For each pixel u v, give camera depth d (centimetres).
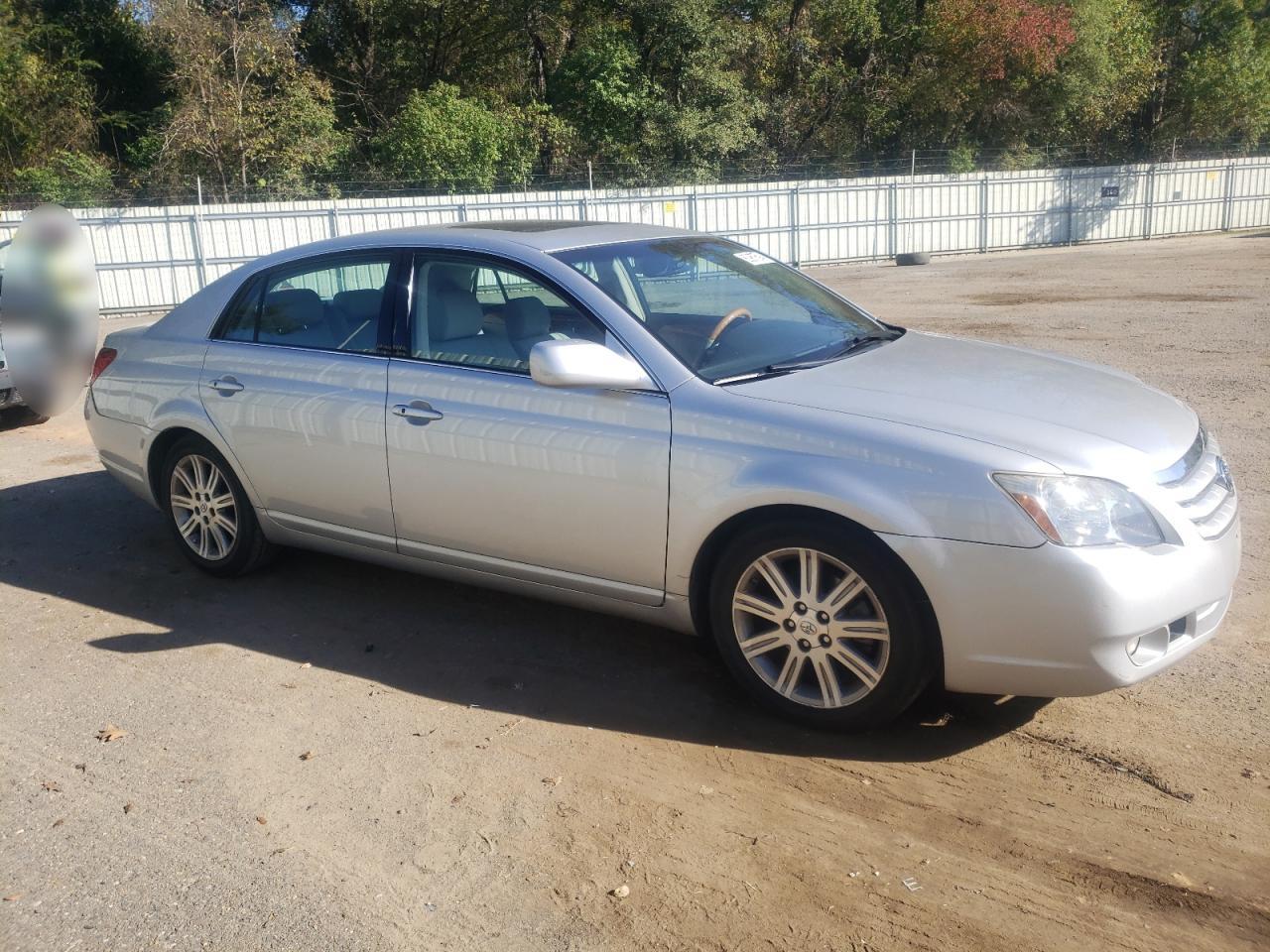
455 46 3788
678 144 3325
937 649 327
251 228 2353
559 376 356
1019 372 382
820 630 343
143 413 512
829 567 342
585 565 387
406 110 3166
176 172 2941
